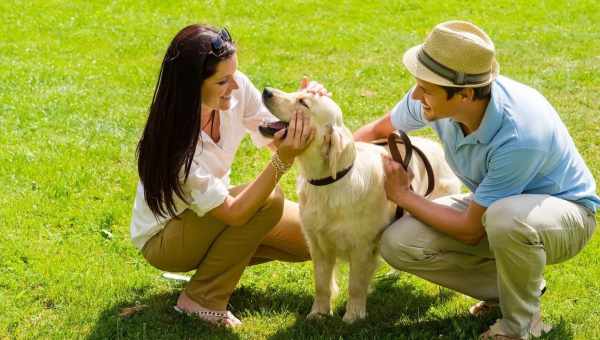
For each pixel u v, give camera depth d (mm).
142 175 3611
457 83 3299
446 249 3791
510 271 3512
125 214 5156
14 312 3906
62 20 11250
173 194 3678
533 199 3479
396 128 4273
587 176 3715
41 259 4480
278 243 4293
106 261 4512
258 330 3875
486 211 3494
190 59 3330
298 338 3736
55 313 3965
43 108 7258
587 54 9898
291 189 5676
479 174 3670
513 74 8922
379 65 9375
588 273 4406
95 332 3756
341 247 3986
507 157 3395
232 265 3945
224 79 3445
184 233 3863
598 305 4047
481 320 3908
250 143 6512
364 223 3922
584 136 6789
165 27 11164
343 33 11023
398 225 3836
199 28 3385
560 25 11750
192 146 3498
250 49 10016
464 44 3246
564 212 3504
